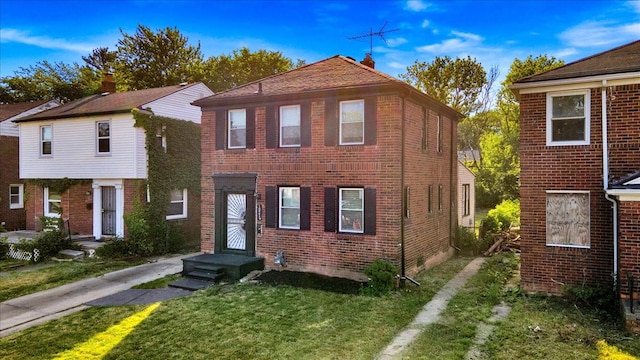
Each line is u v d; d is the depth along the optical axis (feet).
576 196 33.27
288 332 26.91
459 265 48.08
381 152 38.09
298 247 42.04
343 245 39.81
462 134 143.13
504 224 64.23
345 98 39.52
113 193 60.44
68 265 48.98
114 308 33.35
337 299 33.47
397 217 37.63
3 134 74.38
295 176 42.04
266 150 43.62
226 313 30.89
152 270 46.19
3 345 26.76
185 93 66.54
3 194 74.13
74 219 62.13
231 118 46.42
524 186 35.04
